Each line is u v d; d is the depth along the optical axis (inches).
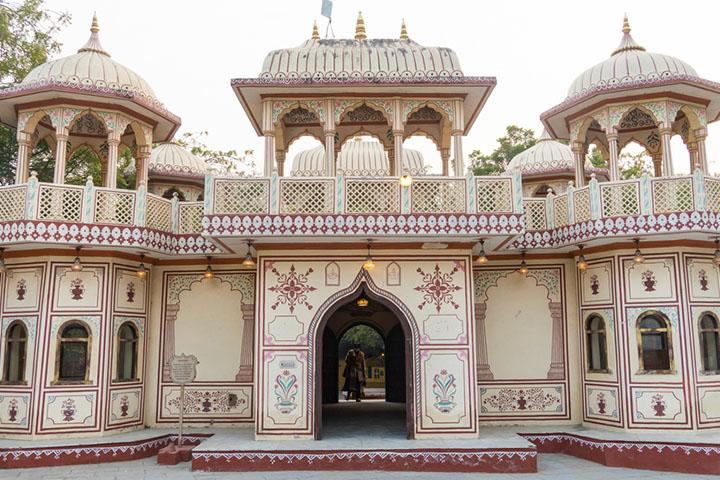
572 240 392.8
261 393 370.0
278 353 374.0
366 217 352.8
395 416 475.5
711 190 360.2
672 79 380.2
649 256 385.1
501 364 431.8
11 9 566.6
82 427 380.2
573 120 434.3
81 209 371.9
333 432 395.9
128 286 413.7
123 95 396.5
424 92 389.1
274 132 389.4
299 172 558.9
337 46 412.5
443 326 378.6
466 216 354.0
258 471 338.0
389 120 389.7
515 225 352.8
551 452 395.2
